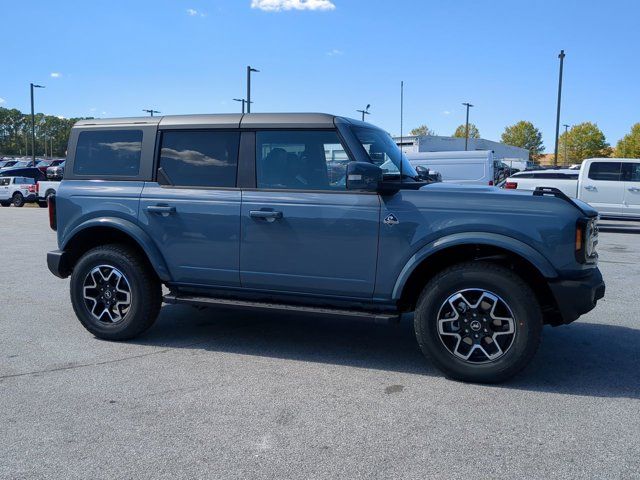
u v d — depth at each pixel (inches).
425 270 198.2
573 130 3221.0
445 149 1517.0
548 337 238.5
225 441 145.6
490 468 132.6
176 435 148.8
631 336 240.7
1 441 146.1
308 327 251.3
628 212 668.7
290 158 205.0
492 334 181.6
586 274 181.3
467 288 181.9
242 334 239.8
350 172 183.2
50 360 206.2
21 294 317.4
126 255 222.1
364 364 203.8
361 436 148.3
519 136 3809.1
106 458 137.5
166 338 233.3
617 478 128.6
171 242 215.6
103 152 230.4
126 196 222.1
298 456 138.0
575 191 693.9
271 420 157.5
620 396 175.5
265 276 205.6
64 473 131.0
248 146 209.6
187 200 213.0
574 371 197.3
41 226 734.5
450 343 186.9
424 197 188.5
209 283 214.7
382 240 190.5
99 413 161.9
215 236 209.6
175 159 219.1
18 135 5157.5
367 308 198.7
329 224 195.6
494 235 180.5
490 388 181.2
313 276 199.8
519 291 176.7
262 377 190.4
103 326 227.3
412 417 159.5
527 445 143.6
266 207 202.7
